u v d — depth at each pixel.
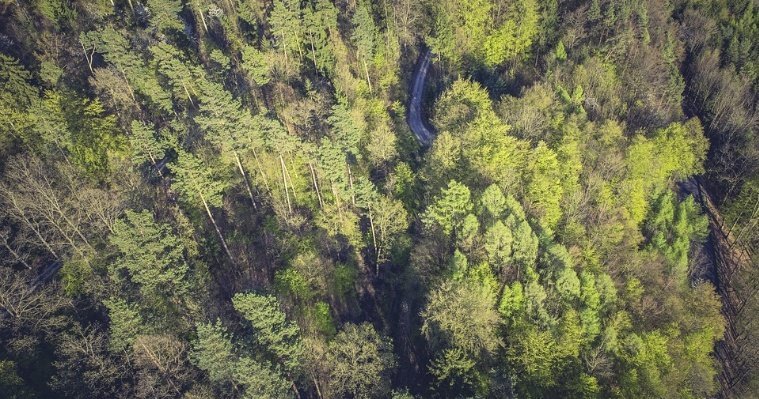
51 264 73.50
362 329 69.06
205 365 56.47
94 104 80.88
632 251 80.69
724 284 101.00
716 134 121.94
